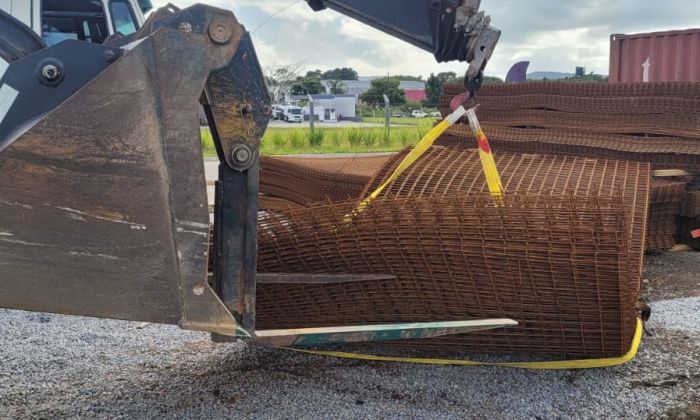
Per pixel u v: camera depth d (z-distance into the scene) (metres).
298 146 19.12
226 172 2.57
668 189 5.89
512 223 3.16
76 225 2.32
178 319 2.42
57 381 3.50
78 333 4.22
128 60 2.32
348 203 3.48
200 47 2.40
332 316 3.59
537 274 3.19
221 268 2.61
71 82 2.45
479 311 3.39
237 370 3.67
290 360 3.81
